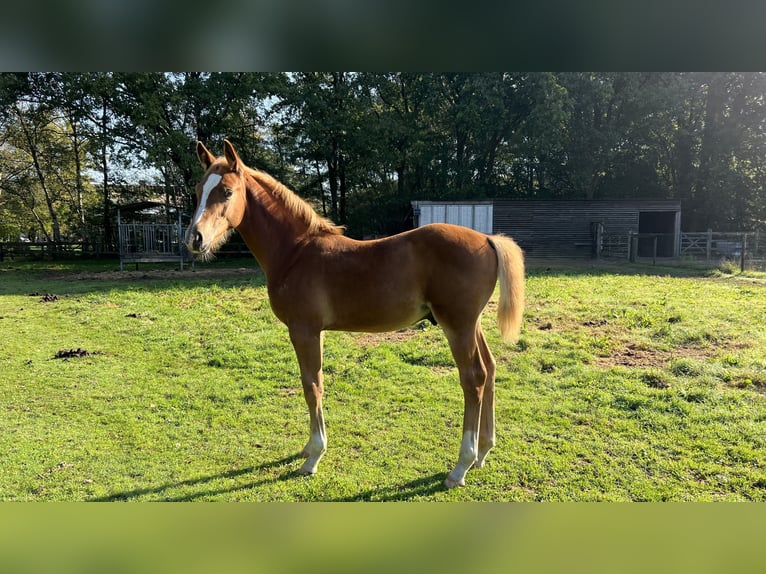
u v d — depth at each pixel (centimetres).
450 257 321
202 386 528
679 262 1719
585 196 2700
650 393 462
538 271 1423
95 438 403
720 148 2523
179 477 339
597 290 1001
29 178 2656
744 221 2595
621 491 310
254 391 508
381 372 561
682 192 2719
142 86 2058
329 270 340
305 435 409
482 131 2520
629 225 2195
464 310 322
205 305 951
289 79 2420
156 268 1781
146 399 491
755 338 613
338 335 713
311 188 2627
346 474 341
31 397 497
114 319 842
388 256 333
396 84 2794
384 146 2422
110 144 2170
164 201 2656
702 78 2436
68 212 2855
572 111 2409
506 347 629
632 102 2427
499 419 423
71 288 1192
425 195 2702
